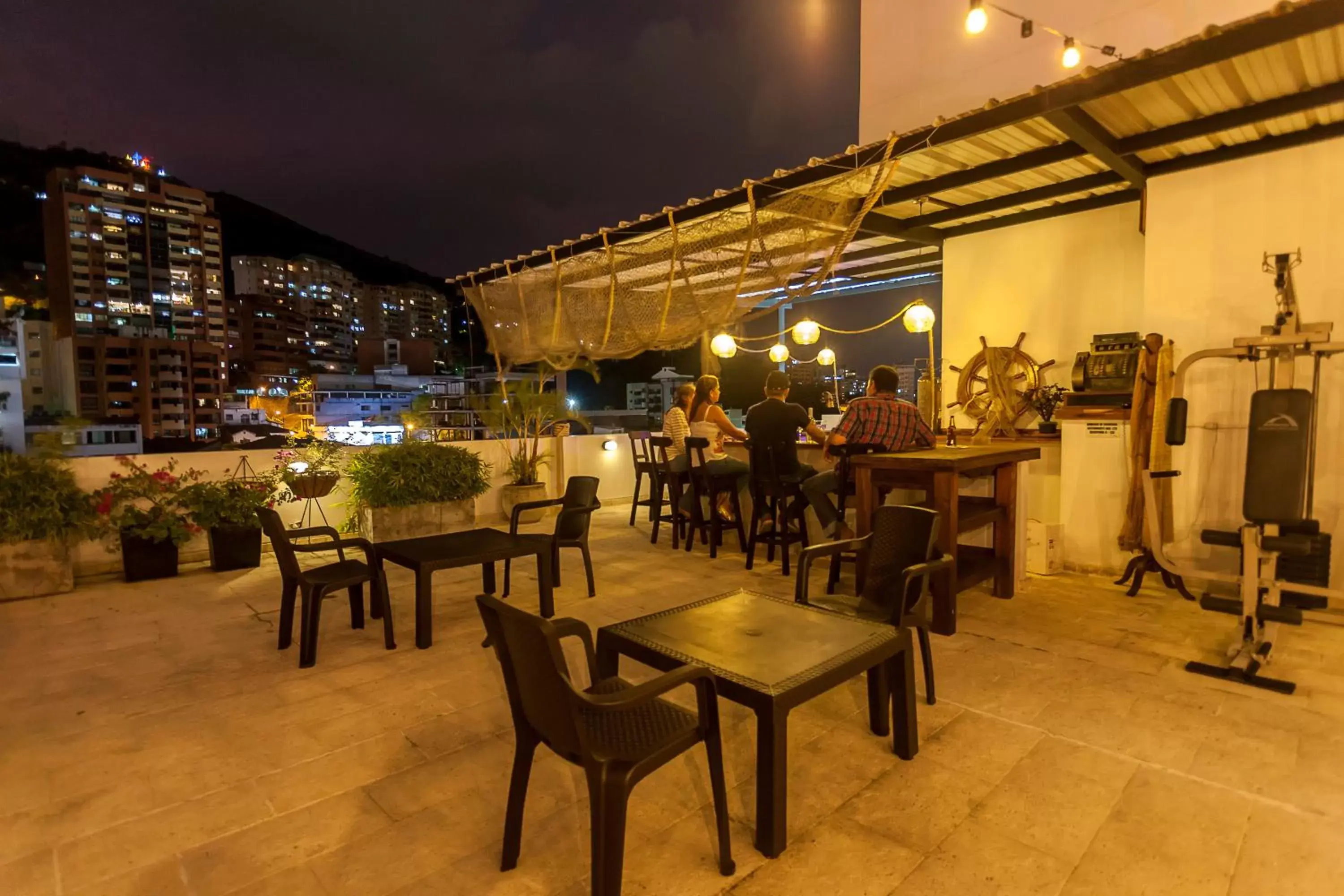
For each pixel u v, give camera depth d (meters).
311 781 2.58
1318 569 3.93
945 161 5.18
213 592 5.23
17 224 111.12
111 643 4.09
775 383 5.49
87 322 89.00
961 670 3.54
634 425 17.94
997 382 6.49
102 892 2.00
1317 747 2.74
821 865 2.08
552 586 5.03
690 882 2.01
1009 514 4.71
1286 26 3.19
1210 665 3.48
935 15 7.66
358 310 152.62
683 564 5.91
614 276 6.36
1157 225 5.00
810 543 6.45
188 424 74.19
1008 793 2.45
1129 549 4.93
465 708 3.19
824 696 3.28
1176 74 3.54
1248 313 4.62
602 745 1.92
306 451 6.80
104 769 2.67
